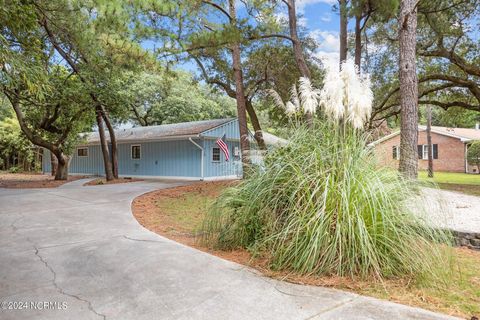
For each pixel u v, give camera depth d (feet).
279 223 10.94
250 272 9.75
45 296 8.13
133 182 41.63
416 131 22.40
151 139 48.37
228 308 7.43
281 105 15.11
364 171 10.43
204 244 13.12
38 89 15.28
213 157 47.09
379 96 41.81
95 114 40.42
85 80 33.35
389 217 9.62
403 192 10.37
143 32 26.03
